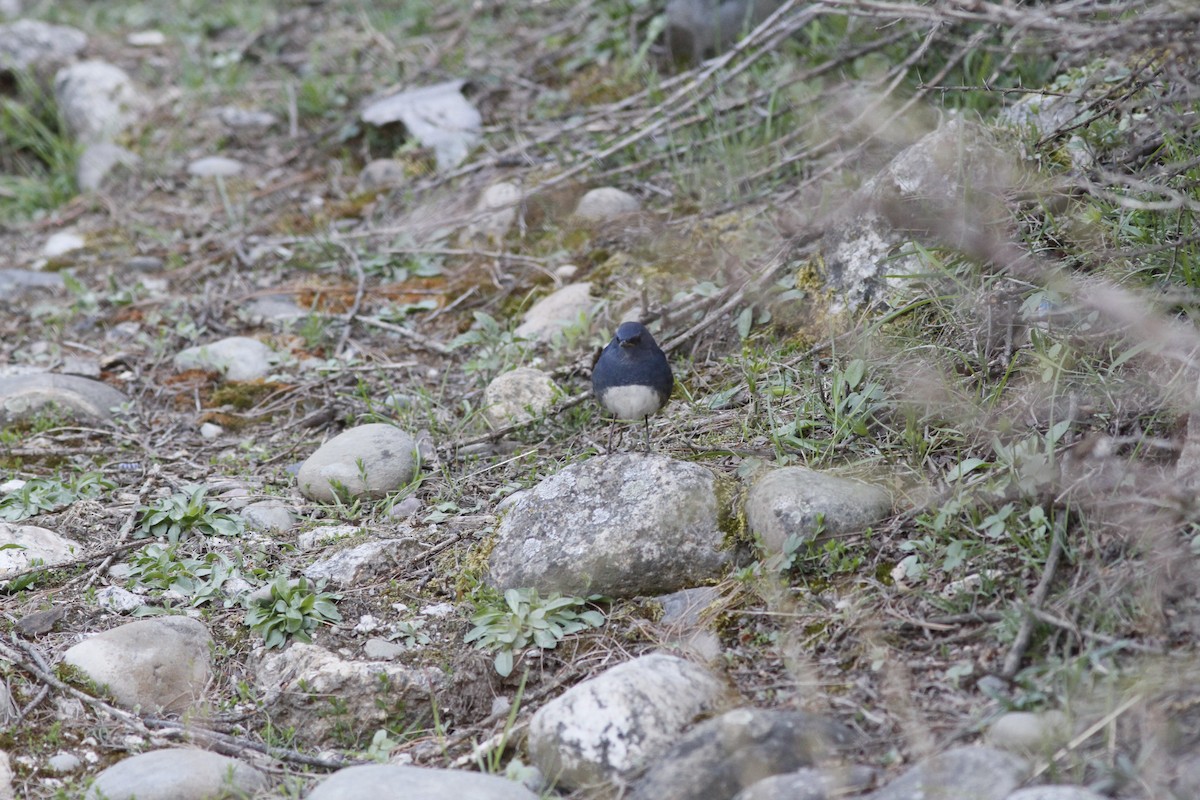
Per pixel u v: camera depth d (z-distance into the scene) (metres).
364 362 11.33
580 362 10.24
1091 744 5.54
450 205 13.38
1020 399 7.84
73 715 6.87
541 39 16.09
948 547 6.99
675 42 14.59
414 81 15.78
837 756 5.83
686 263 11.25
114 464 9.93
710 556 7.43
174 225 14.31
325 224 13.77
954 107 11.21
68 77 17.30
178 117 16.47
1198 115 7.57
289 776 6.37
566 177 12.66
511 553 7.66
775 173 12.11
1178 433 7.11
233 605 7.87
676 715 6.20
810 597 7.04
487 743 6.56
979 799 5.29
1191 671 5.76
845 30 13.24
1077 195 8.94
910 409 8.07
